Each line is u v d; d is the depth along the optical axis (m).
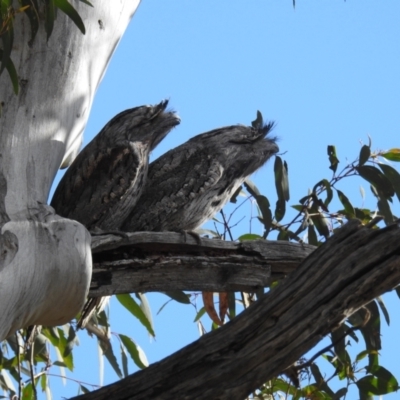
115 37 9.52
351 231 6.96
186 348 7.02
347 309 6.82
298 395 9.95
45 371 10.86
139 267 8.36
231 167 10.66
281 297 6.91
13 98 8.33
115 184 9.78
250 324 6.92
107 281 8.32
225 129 10.84
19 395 9.63
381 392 9.69
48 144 8.32
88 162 9.99
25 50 8.59
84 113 8.98
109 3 9.40
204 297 10.14
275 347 6.82
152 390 6.95
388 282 6.80
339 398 9.70
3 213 7.53
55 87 8.58
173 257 8.43
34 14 8.45
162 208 10.19
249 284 8.58
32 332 9.37
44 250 7.24
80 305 7.54
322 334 6.83
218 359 6.91
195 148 10.52
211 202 10.51
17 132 8.16
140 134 10.34
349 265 6.85
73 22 8.84
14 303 6.97
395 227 6.90
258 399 9.93
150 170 10.49
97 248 8.12
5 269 7.01
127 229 10.31
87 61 8.99
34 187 7.96
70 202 9.91
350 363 9.91
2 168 7.88
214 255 8.53
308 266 6.95
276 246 8.62
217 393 6.86
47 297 7.30
